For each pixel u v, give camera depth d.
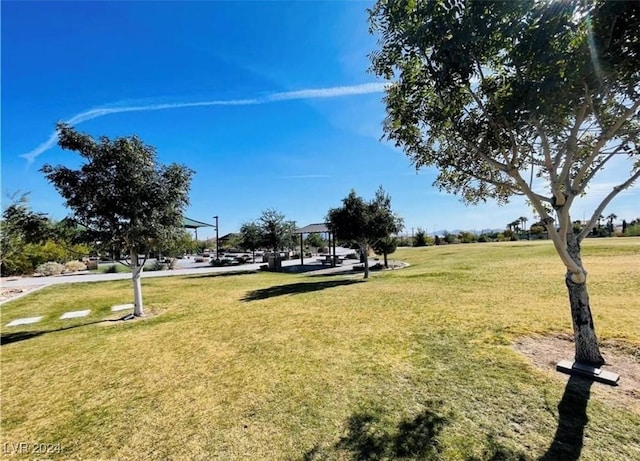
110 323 8.16
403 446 2.68
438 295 8.81
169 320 8.02
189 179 8.79
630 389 3.33
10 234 13.69
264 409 3.44
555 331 5.19
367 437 2.84
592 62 2.72
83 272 23.52
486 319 6.09
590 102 3.18
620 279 8.69
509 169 3.88
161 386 4.18
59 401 3.93
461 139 4.29
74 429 3.28
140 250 8.95
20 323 8.71
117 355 5.55
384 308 7.72
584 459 2.38
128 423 3.33
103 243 8.04
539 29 2.68
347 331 6.04
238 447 2.83
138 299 8.82
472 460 2.46
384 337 5.54
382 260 24.73
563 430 2.74
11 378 4.76
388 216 13.51
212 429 3.13
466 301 7.82
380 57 3.85
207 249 55.66
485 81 3.49
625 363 3.89
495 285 9.71
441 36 3.00
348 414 3.23
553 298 7.54
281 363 4.68
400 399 3.45
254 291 12.24
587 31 2.67
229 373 4.45
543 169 4.56
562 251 3.91
